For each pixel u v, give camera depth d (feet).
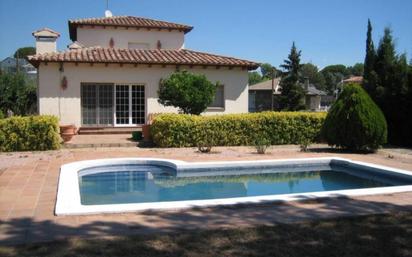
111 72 72.54
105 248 17.02
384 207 24.45
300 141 60.34
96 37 88.12
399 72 63.82
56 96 70.28
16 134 49.88
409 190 28.66
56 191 28.40
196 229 19.81
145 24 88.89
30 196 26.89
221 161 42.42
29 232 19.26
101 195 32.83
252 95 205.77
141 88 74.79
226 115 57.93
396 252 17.11
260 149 50.29
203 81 63.10
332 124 53.21
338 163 44.52
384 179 38.60
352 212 23.26
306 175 42.16
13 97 99.81
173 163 40.60
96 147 54.49
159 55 79.00
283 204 25.08
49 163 41.01
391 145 62.34
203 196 32.96
